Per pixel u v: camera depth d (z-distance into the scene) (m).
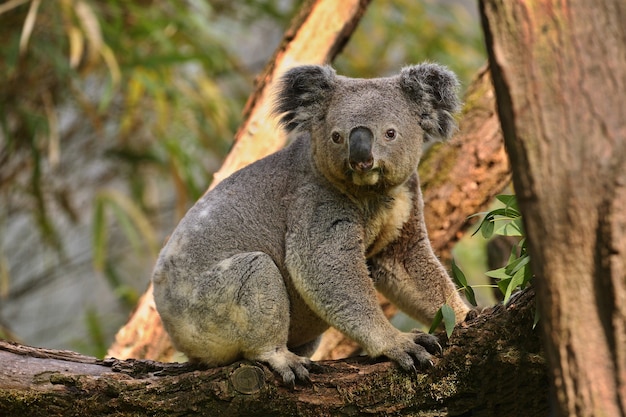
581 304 3.63
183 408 5.86
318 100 7.12
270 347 6.43
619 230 3.55
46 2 13.12
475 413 5.88
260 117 9.45
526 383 5.61
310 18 9.89
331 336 9.09
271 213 7.09
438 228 9.12
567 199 3.64
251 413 5.91
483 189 9.19
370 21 15.48
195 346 6.70
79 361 6.46
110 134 16.09
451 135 7.20
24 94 14.50
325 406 5.90
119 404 5.94
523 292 5.70
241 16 16.22
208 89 13.83
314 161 7.05
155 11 14.63
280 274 6.62
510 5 3.78
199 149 14.83
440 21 16.47
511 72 3.74
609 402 3.54
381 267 7.35
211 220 7.05
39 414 6.04
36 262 17.95
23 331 18.66
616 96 3.63
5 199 15.96
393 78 7.13
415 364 5.95
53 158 13.25
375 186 6.88
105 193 13.85
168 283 6.94
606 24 3.68
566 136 3.66
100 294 19.72
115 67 12.38
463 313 6.97
